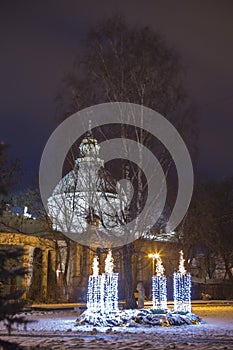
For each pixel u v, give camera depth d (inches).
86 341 571.8
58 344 535.2
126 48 1048.2
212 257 2800.2
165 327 809.5
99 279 980.6
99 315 856.9
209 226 2140.7
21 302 380.8
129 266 1003.9
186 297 1087.6
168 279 2289.6
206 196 2187.5
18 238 1788.9
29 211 1996.8
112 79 1028.5
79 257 2102.6
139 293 1168.2
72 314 1261.1
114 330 761.6
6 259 390.0
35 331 738.8
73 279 2075.5
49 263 2023.9
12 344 375.9
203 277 2817.4
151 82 1031.0
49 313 1300.4
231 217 2421.3
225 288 2485.2
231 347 516.1
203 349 492.7
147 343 546.3
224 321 983.6
